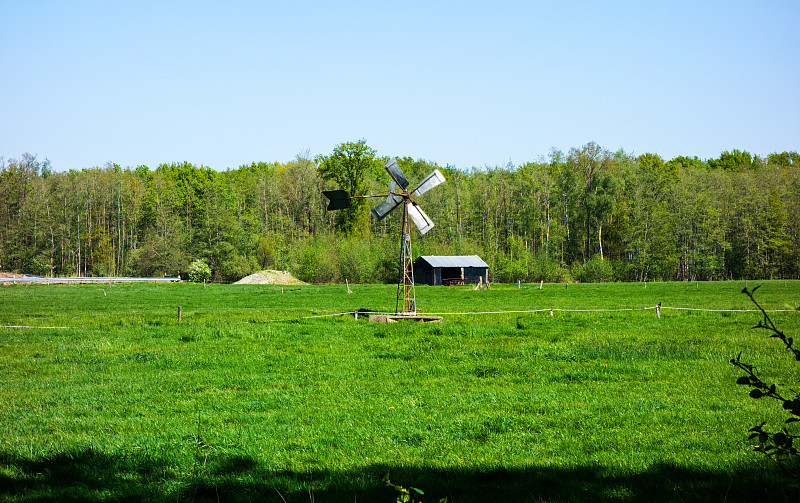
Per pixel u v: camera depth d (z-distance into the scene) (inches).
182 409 557.0
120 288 2925.7
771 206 4471.0
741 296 1999.3
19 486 367.9
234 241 4384.8
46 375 717.9
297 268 4175.7
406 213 1270.9
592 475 381.7
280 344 927.0
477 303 1855.3
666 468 390.6
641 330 1060.5
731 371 693.3
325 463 409.1
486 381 668.7
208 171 5974.4
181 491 353.1
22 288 2856.8
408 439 464.4
